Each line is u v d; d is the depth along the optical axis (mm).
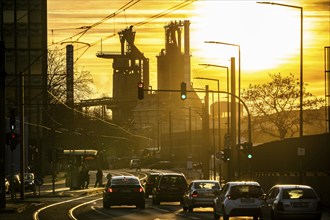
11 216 88188
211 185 97375
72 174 177750
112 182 103500
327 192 99875
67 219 82750
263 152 141875
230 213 77812
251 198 78000
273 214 71188
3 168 97688
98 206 111625
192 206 95688
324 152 102000
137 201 102500
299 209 69875
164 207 109562
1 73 97500
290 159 119500
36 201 122875
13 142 112312
